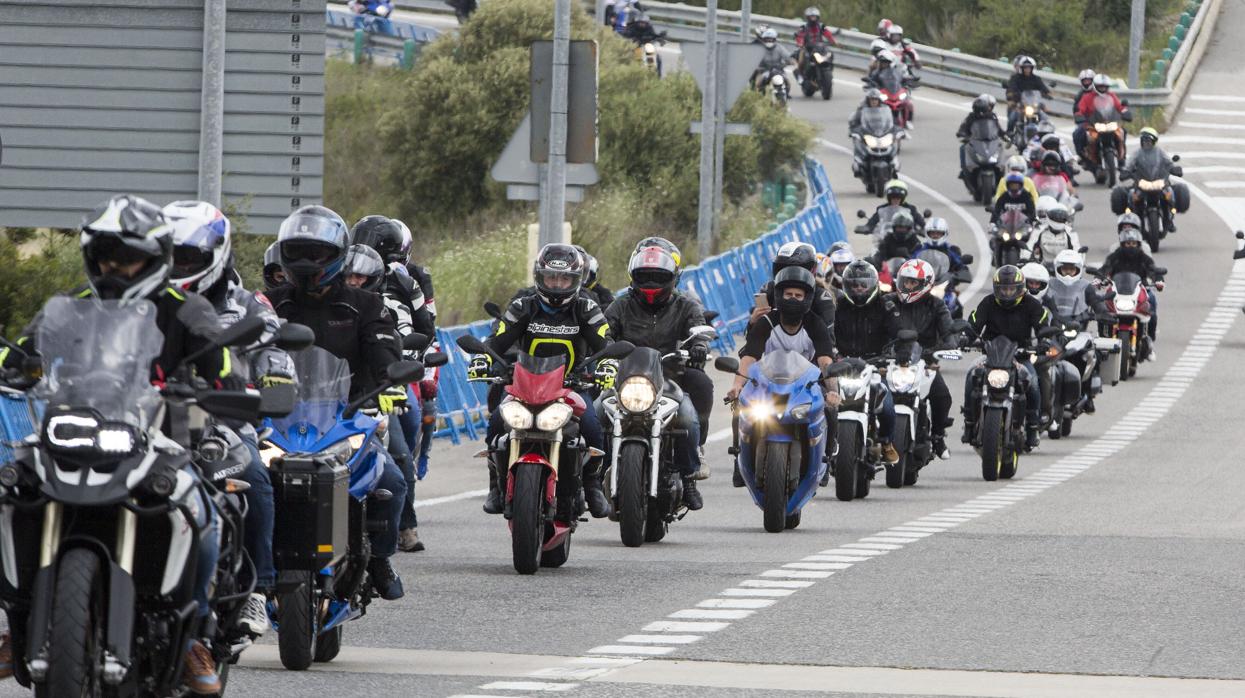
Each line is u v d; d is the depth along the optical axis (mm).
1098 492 54562
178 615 20266
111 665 19062
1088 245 124438
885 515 48625
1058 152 124250
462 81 138500
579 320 38000
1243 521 47188
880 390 53594
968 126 138250
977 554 40125
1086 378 72375
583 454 37562
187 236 22500
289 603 25469
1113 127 147125
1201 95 184500
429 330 41625
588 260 40938
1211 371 89188
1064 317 72375
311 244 28281
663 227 125438
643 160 129375
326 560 24656
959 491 55125
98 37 53469
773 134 138500
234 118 54375
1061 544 42000
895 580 36000
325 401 25500
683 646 28750
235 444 22609
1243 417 75375
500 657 27766
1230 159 159500
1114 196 126125
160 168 53875
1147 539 42969
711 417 73188
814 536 43875
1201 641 29250
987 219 132250
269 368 24250
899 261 76438
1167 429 72125
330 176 147125
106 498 19188
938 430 57406
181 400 20359
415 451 39812
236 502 22188
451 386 65750
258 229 54781
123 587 19297
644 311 42281
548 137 59625
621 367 40469
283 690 24766
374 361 28609
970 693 24953
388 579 27656
